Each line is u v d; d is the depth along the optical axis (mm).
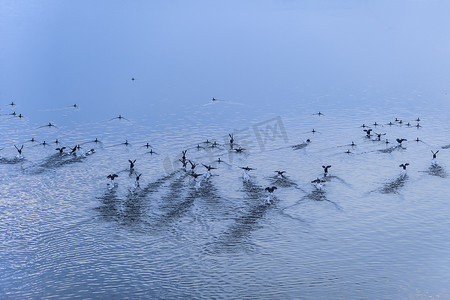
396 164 133375
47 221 104562
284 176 125312
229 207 109000
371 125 165875
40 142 152125
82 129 164000
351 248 94625
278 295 81125
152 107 188000
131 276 86125
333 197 114500
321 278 85625
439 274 86312
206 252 92938
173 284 83875
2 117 175250
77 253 93062
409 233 99812
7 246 95375
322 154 140875
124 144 150250
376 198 114438
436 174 126750
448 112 178000
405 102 191125
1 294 81000
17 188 119812
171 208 108500
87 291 82000
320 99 196750
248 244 95500
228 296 80938
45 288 82750
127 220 104062
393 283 84125
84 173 128750
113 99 197750
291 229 100875
